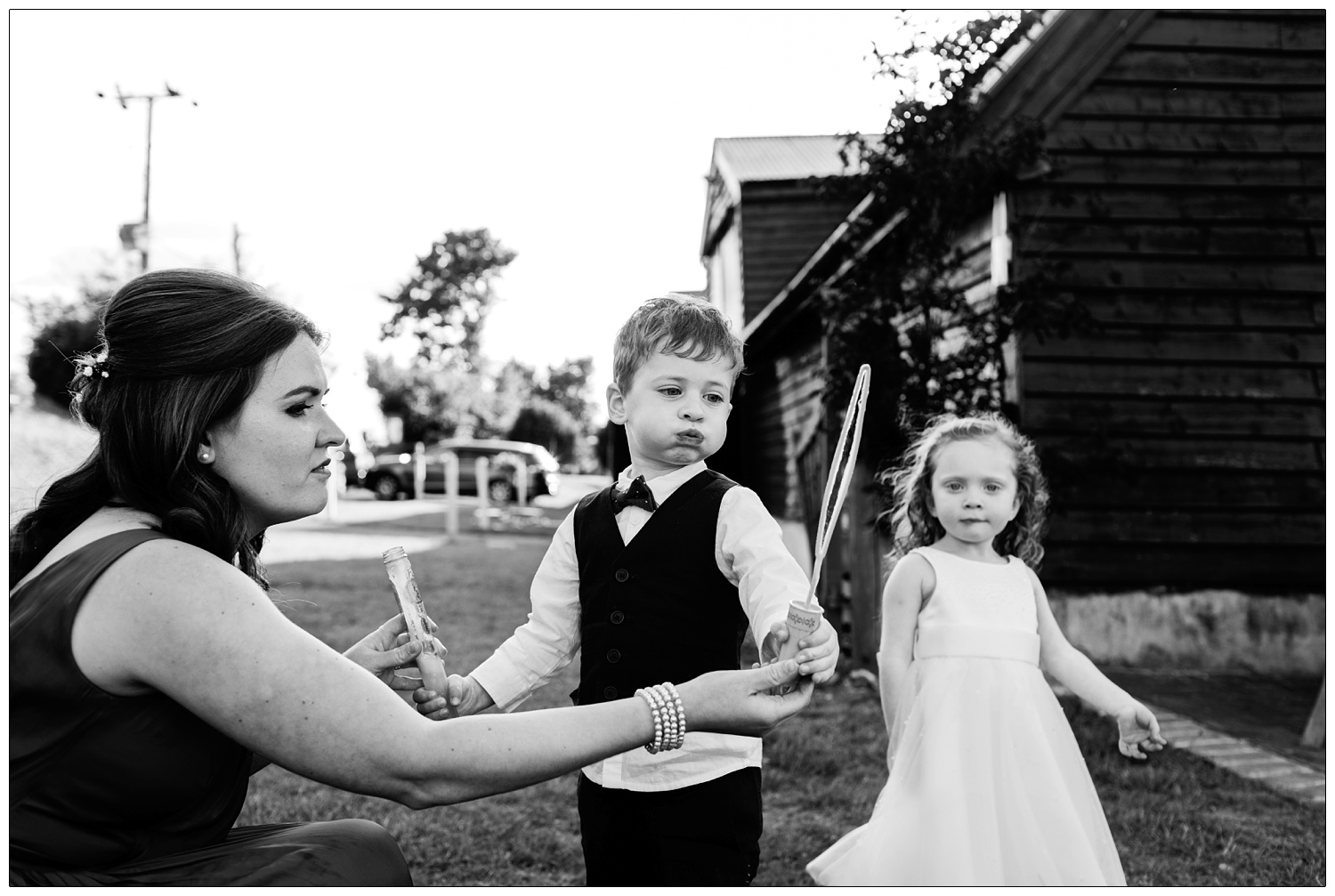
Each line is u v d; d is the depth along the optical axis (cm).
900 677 296
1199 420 689
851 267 674
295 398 165
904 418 597
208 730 154
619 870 227
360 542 1589
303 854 158
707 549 229
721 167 1622
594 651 234
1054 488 644
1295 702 605
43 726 146
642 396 238
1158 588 692
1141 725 288
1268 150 695
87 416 163
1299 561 696
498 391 5144
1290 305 695
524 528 1923
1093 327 623
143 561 148
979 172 610
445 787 150
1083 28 678
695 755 222
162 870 151
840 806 393
